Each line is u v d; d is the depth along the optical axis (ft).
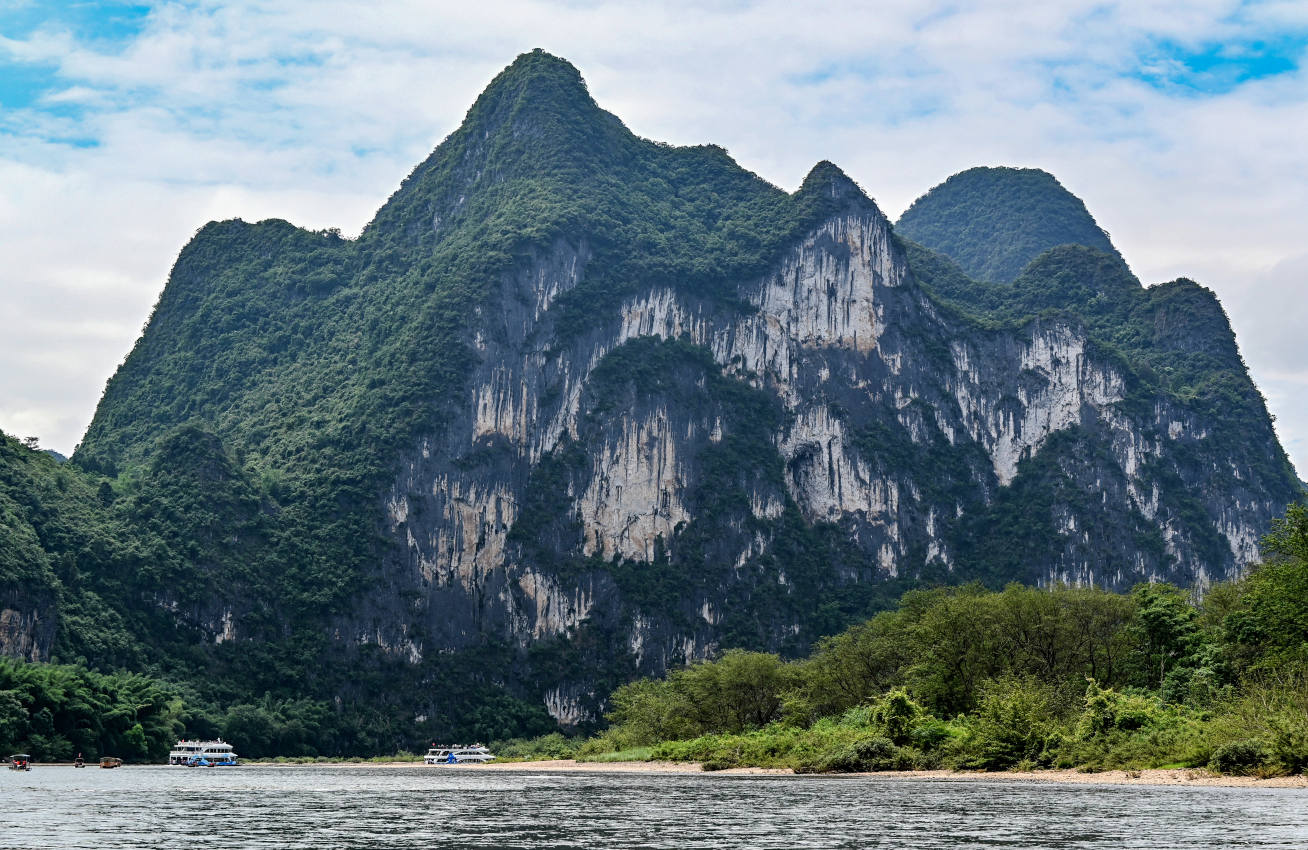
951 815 189.37
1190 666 325.62
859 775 302.86
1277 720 240.12
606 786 299.79
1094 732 280.72
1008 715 293.64
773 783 285.23
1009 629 362.74
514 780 355.36
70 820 201.36
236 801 250.57
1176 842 153.79
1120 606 367.04
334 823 194.39
